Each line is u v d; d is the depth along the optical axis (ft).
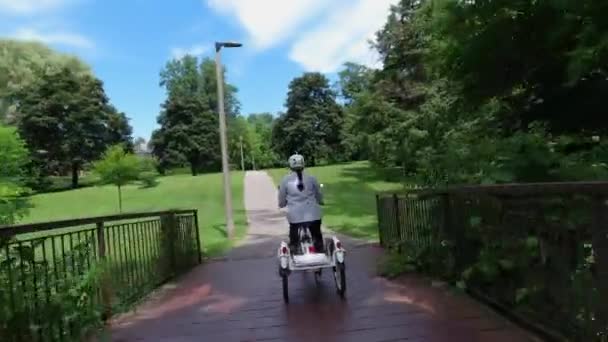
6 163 44.86
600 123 19.38
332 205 69.87
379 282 19.98
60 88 165.48
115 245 17.60
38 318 11.60
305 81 228.22
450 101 25.16
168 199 98.89
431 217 19.66
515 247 12.85
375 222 53.01
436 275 19.33
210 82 269.44
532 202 11.92
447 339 12.46
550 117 20.20
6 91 165.78
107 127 181.27
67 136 163.63
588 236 9.88
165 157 215.92
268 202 86.63
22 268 11.22
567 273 10.64
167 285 22.50
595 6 15.23
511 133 20.71
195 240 30.68
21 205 41.34
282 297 18.60
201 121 219.61
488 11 18.24
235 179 136.26
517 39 18.47
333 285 20.03
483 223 14.71
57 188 158.30
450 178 17.88
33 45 179.73
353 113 105.50
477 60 19.51
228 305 17.92
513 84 20.04
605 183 8.37
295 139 224.53
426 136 32.22
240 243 41.57
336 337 13.29
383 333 13.34
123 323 16.03
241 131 276.62
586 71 15.85
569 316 10.69
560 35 17.10
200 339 13.97
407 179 24.04
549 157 15.43
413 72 89.25
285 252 18.19
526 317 12.75
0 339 10.35
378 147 91.09
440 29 19.79
